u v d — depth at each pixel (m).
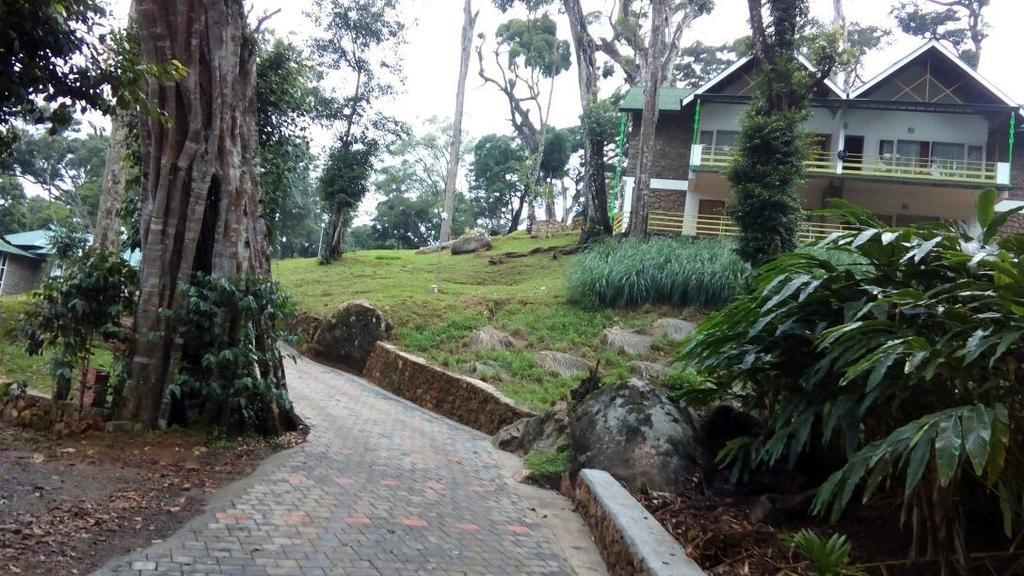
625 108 25.78
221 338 7.63
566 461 7.70
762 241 12.78
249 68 8.65
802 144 13.26
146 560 4.46
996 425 3.66
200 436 7.51
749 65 23.89
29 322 7.50
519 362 12.66
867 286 5.07
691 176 24.33
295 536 5.17
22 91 4.71
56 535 4.71
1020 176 23.52
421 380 12.49
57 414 7.42
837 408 4.80
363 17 22.94
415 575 4.71
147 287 7.55
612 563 5.22
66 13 4.77
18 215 32.53
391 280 21.02
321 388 12.33
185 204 7.83
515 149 47.03
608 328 14.81
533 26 40.81
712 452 7.11
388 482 6.98
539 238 31.17
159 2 7.45
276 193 11.35
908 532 4.84
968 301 4.49
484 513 6.40
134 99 5.36
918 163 23.44
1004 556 4.32
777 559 4.85
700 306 15.50
